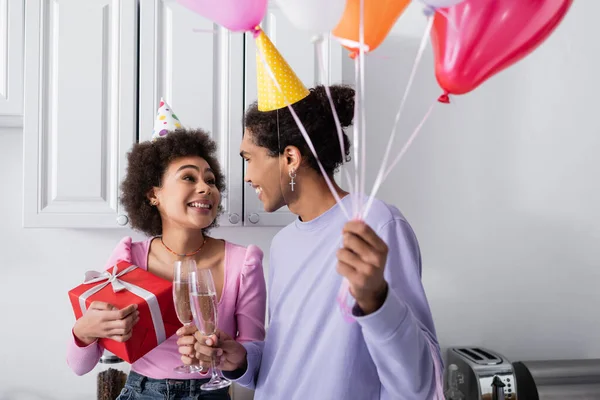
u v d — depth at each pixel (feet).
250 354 4.06
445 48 2.86
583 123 7.23
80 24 5.74
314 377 3.40
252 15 2.95
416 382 2.76
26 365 6.70
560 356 7.21
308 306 3.57
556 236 7.22
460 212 7.07
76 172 5.73
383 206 3.41
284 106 3.49
